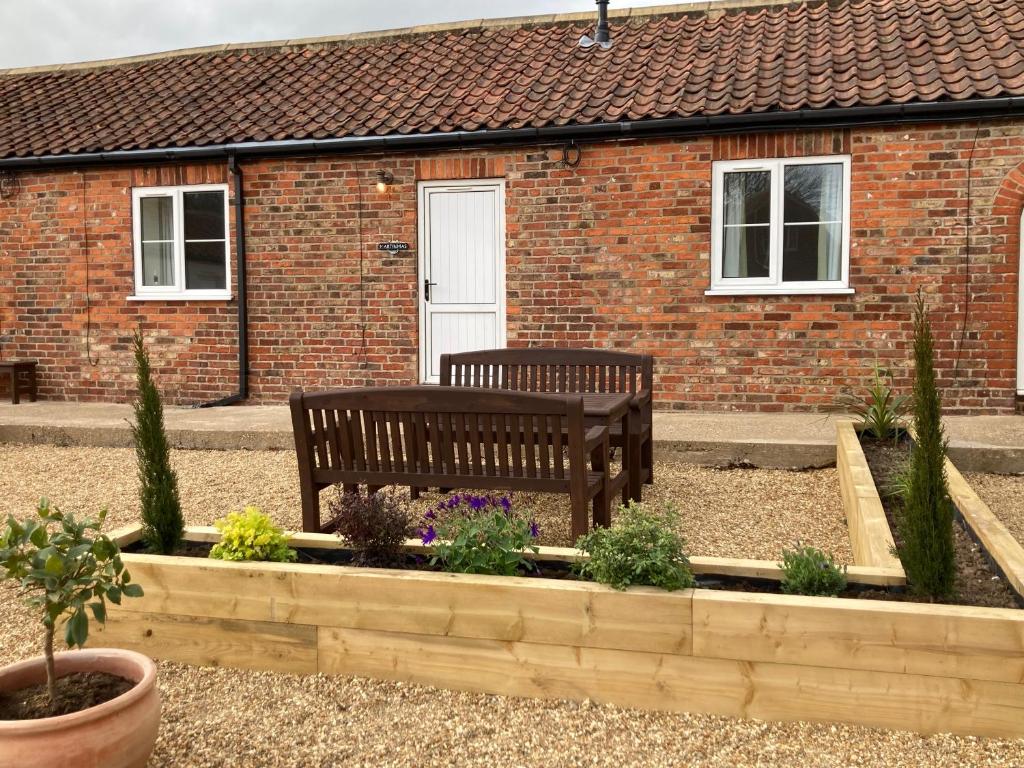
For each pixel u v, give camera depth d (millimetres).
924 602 3299
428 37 12469
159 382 11258
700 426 8164
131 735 2689
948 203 8734
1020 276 8711
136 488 7090
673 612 3154
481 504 3846
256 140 10438
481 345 10273
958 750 2896
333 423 4875
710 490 6543
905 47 9539
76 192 11352
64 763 2562
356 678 3492
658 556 3230
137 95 12344
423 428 4754
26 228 11578
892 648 2980
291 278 10703
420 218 10320
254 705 3340
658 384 9594
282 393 10836
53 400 11672
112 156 10828
